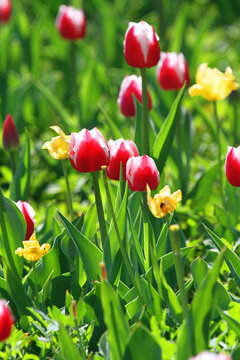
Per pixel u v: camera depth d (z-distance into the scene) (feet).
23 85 28.58
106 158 11.03
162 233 13.04
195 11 45.14
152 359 9.02
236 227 17.01
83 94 26.81
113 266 11.79
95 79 27.89
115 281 11.93
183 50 30.68
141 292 11.73
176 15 37.32
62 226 15.84
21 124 27.27
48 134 26.94
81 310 11.18
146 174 11.25
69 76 32.73
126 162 12.16
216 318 11.51
